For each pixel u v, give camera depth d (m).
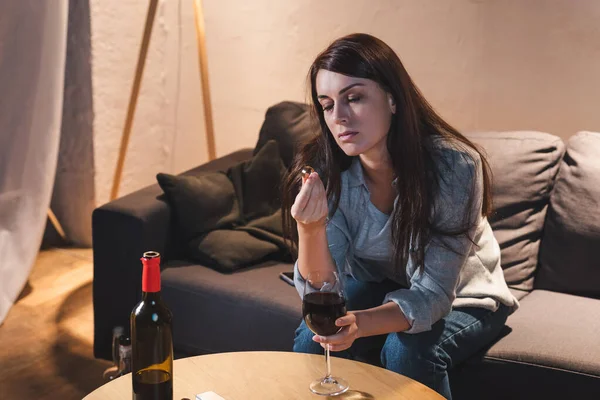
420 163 1.76
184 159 4.09
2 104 3.21
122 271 2.53
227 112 3.89
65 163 3.84
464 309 1.94
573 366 1.84
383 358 1.84
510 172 2.40
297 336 1.96
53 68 3.22
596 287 2.28
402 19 3.26
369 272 2.06
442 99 3.25
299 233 1.80
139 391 1.35
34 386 2.54
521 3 2.97
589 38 2.85
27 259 3.27
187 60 3.94
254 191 2.77
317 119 1.87
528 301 2.26
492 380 1.93
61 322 3.04
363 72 1.69
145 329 1.34
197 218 2.61
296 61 3.61
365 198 1.91
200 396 1.43
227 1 3.73
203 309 2.41
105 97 3.72
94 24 3.60
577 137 2.43
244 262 2.54
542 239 2.39
